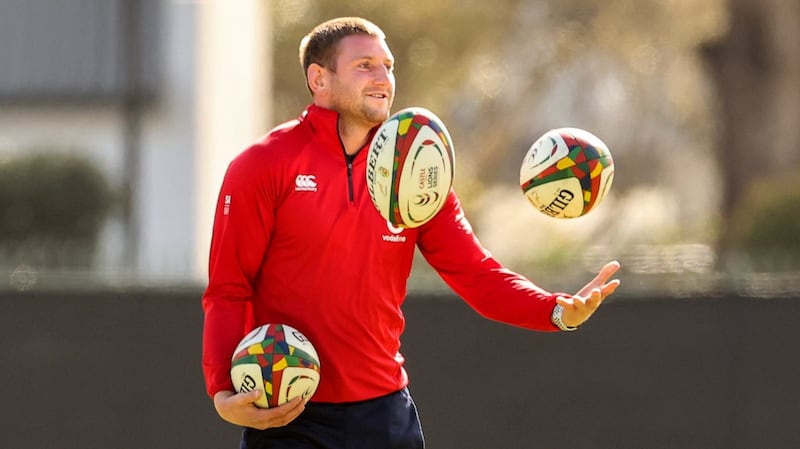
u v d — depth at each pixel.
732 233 45.75
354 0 77.00
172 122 53.66
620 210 96.38
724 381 26.45
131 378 27.17
